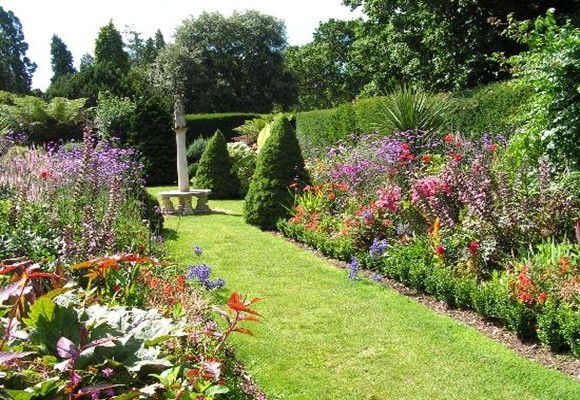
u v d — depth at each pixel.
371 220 6.80
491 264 5.42
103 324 1.89
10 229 4.55
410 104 10.92
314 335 4.62
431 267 5.62
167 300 3.27
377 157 8.41
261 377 3.84
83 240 3.66
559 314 4.11
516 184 5.79
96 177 5.56
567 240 5.10
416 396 3.60
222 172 14.49
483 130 10.80
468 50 14.96
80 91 24.67
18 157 6.54
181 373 2.06
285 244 8.18
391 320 4.91
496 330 4.61
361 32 19.64
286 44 39.44
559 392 3.53
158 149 18.09
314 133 18.06
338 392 3.66
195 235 8.90
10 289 1.74
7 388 1.63
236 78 38.38
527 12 13.91
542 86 6.16
